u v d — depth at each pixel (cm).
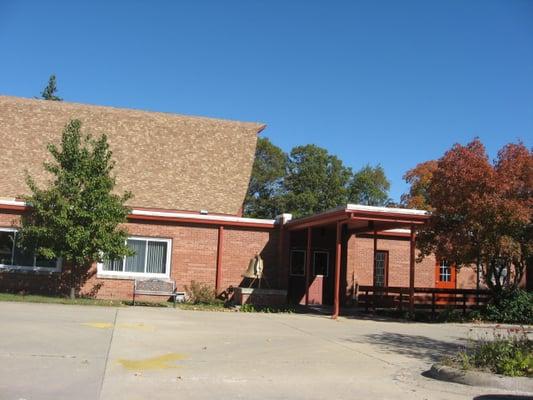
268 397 755
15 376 782
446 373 899
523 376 873
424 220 1847
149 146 2841
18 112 2809
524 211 1675
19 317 1316
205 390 776
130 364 912
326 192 5606
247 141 3031
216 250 2238
